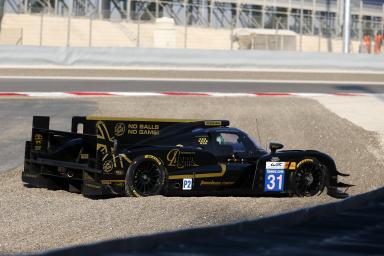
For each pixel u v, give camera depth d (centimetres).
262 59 9600
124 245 1200
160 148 2503
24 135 4056
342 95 6575
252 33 11406
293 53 9738
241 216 2142
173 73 8538
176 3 11494
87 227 2006
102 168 2417
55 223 2066
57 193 2664
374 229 1458
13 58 8544
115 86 6819
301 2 12456
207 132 2638
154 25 11169
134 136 2616
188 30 11406
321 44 12294
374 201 1842
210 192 2594
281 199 2512
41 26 10262
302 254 1223
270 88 7162
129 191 2439
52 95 5856
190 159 2548
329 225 1489
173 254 1191
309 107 5475
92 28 10725
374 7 13325
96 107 5194
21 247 1795
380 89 7550
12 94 5834
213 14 11794
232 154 2638
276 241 1312
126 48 9019
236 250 1233
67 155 2606
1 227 2036
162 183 2489
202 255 1191
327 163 2689
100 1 10900
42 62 8688
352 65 9975
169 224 2016
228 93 6456
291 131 4450
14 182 2898
